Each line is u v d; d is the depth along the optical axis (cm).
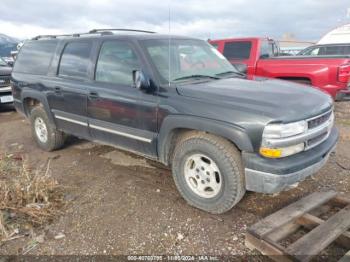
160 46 351
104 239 265
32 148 511
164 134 306
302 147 267
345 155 438
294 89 312
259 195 331
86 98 382
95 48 384
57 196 336
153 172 397
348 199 292
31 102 502
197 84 317
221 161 272
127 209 310
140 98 322
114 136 365
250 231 246
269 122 247
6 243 262
